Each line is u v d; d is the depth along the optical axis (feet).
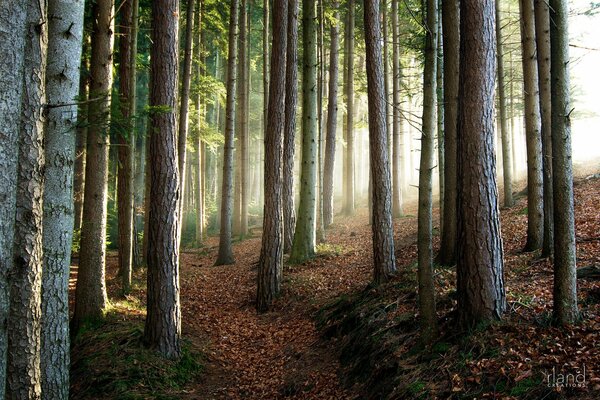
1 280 11.27
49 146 17.13
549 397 14.47
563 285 17.74
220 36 76.95
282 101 39.47
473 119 19.77
